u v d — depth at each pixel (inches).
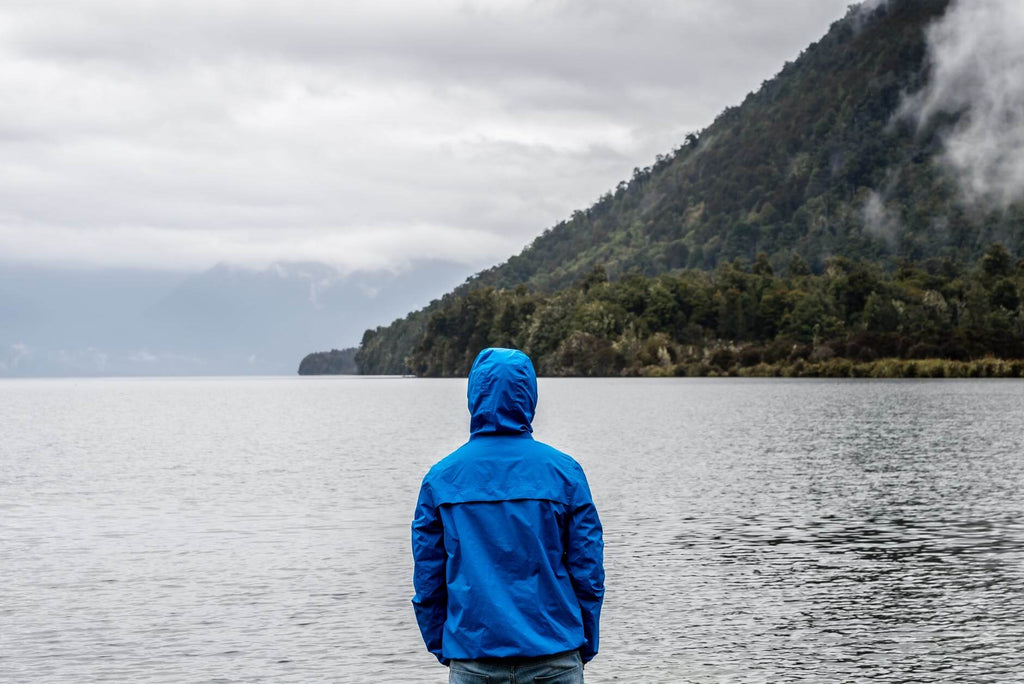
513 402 228.4
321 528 1023.0
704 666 526.9
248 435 2748.5
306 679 517.7
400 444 2348.7
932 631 586.6
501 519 220.5
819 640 570.9
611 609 645.9
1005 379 6747.1
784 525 982.4
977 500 1155.9
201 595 706.2
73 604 681.0
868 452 1833.2
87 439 2642.7
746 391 5290.4
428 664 542.0
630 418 3107.8
